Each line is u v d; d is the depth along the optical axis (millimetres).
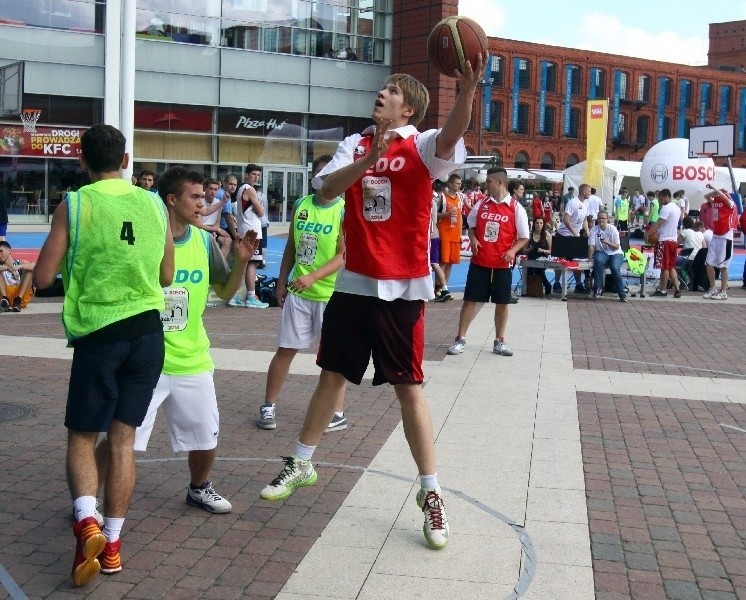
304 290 6707
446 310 14984
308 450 5105
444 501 5484
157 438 6668
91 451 4215
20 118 31141
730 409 8242
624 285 17656
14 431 6746
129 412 4250
